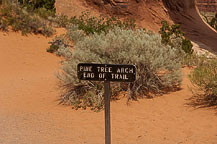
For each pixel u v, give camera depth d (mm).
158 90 9484
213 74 8922
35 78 13336
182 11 32750
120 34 10469
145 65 9430
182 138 6406
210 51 23766
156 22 28891
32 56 17812
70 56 10422
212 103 8375
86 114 8188
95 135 6707
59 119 7840
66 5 28547
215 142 6027
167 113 7988
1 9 21406
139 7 28438
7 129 7078
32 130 7016
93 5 29234
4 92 10953
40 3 25609
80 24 24188
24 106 9141
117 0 28281
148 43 9602
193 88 9906
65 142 6258
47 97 10055
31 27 21047
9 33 19875
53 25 22812
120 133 6840
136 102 8898
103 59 9414
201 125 7055
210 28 35500
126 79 4703
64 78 9398
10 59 16953
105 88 4824
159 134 6699
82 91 9508
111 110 8391
